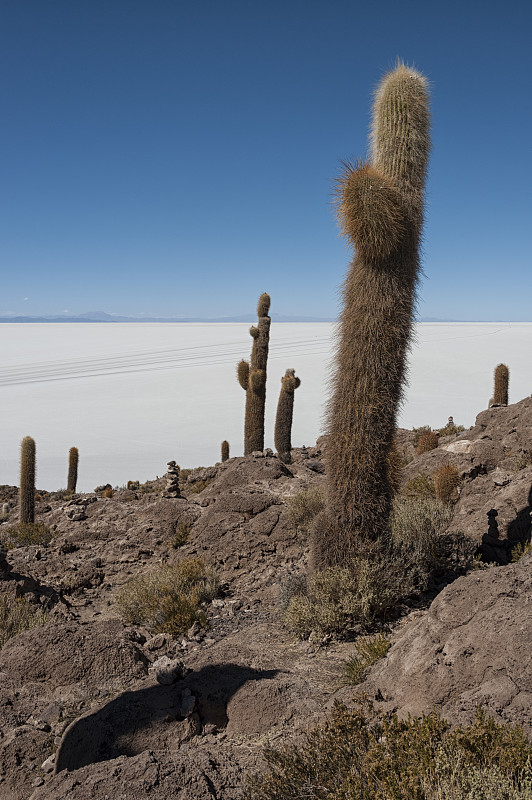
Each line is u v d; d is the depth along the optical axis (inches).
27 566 441.1
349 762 129.7
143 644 296.0
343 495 287.0
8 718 210.7
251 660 235.9
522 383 2578.7
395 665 177.8
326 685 207.9
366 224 267.9
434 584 305.9
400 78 295.0
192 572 375.6
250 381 722.2
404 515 338.0
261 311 733.3
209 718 193.9
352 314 287.6
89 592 409.7
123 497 681.6
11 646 249.6
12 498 866.8
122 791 136.5
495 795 101.0
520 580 176.9
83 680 237.0
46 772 183.2
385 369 282.2
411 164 290.5
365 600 260.2
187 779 141.4
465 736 118.2
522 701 134.2
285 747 144.8
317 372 3127.5
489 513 341.7
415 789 105.2
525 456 452.4
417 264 294.0
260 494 454.3
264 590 365.7
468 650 159.6
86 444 1641.2
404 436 758.5
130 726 184.1
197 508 483.8
